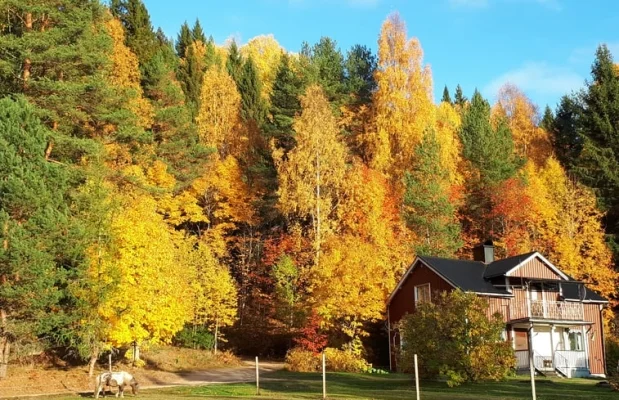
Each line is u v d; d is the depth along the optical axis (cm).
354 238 3981
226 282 4075
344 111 5322
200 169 4797
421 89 4975
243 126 5491
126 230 2872
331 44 6450
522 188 4869
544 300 3750
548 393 2275
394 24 5109
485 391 2344
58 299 2509
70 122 3284
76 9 3206
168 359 3644
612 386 2459
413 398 2097
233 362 3925
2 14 3169
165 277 3033
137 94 4000
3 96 3061
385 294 4122
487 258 4038
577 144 5956
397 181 4741
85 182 3064
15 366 2866
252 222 4984
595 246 4641
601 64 5791
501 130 5619
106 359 3312
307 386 2536
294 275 4253
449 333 2628
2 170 2478
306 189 4262
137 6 6106
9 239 2369
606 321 4456
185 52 6600
